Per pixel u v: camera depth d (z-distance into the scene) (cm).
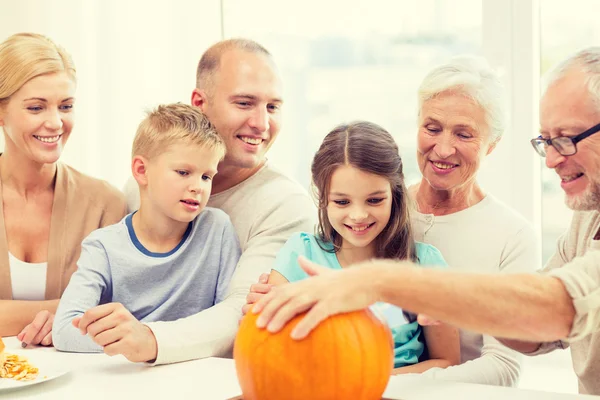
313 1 253
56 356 140
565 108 122
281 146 260
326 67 252
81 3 263
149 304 158
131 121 266
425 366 146
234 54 177
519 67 217
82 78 263
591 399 104
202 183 159
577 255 142
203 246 164
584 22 212
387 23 241
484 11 221
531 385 210
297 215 173
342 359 93
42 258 179
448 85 150
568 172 125
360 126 151
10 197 179
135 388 115
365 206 147
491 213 158
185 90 265
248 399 97
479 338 155
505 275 99
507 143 219
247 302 142
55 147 174
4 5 254
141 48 265
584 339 136
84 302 151
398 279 97
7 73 170
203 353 136
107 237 160
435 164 153
